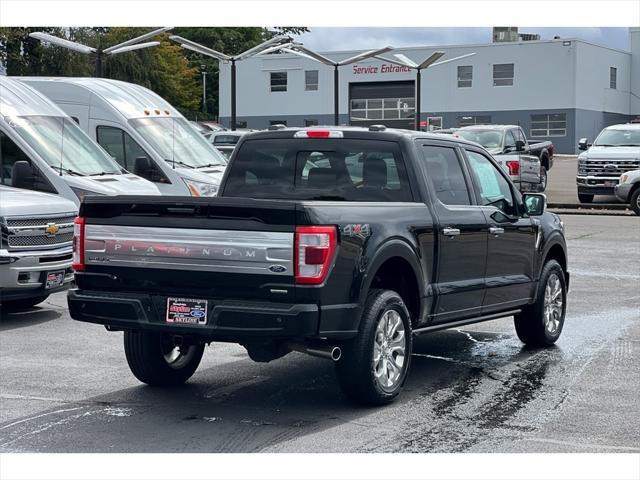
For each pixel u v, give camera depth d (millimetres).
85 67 47719
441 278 7254
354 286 6242
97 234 6480
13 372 7656
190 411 6500
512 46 62531
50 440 5805
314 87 66250
